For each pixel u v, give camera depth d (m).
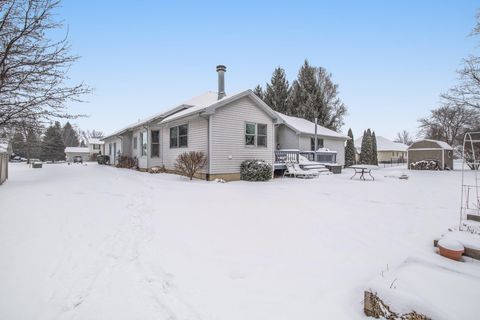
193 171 10.64
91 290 2.34
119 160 19.67
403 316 1.82
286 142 21.02
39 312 2.02
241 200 6.36
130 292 2.33
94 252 3.13
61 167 18.61
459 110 21.45
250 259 3.08
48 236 3.47
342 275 2.70
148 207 5.40
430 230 4.21
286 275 2.70
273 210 5.41
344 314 2.05
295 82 33.56
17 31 6.47
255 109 12.27
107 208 5.07
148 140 15.21
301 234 3.99
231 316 2.01
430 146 23.03
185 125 12.47
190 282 2.53
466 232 3.51
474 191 8.77
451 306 1.74
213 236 3.83
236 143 11.50
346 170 22.03
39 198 5.52
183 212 5.07
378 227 4.38
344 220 4.79
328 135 22.33
